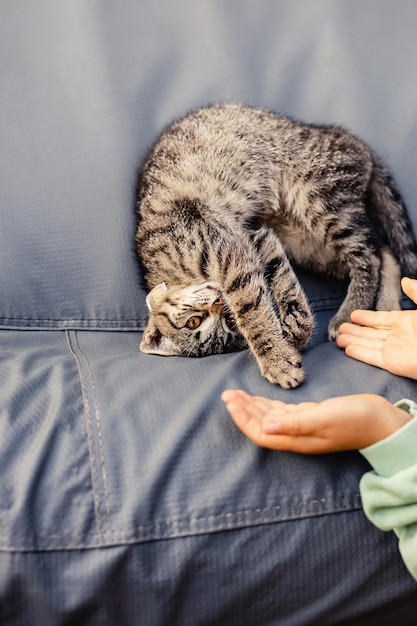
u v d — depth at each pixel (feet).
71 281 5.25
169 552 3.22
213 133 5.95
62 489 3.26
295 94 6.01
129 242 5.43
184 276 5.49
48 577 3.10
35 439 3.47
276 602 3.37
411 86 5.98
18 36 5.60
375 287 5.75
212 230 5.68
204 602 3.27
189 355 5.12
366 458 3.54
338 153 6.05
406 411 3.80
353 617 3.50
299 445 3.43
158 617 3.23
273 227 6.15
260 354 4.66
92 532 3.19
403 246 5.98
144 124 5.70
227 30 5.92
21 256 5.18
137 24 5.81
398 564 3.51
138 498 3.27
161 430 3.60
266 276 5.57
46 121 5.47
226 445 3.55
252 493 3.40
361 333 4.78
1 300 5.08
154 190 5.65
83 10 5.70
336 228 6.07
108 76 5.64
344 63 5.96
